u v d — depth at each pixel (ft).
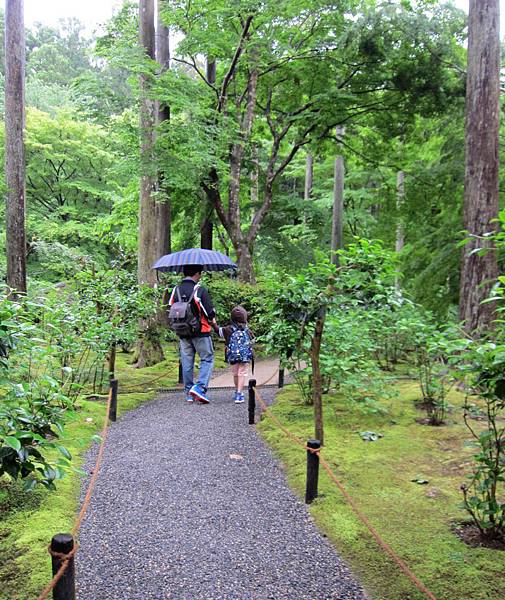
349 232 63.67
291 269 48.96
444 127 36.96
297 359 18.26
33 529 9.55
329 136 42.60
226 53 38.73
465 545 9.04
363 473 12.52
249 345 21.27
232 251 61.52
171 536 9.76
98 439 10.51
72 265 34.83
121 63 29.76
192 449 15.08
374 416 17.58
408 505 10.75
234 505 11.23
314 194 74.74
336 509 10.72
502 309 8.67
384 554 8.90
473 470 12.37
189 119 34.37
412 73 34.88
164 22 36.42
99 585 8.10
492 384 8.31
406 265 33.65
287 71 40.50
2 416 8.49
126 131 32.63
